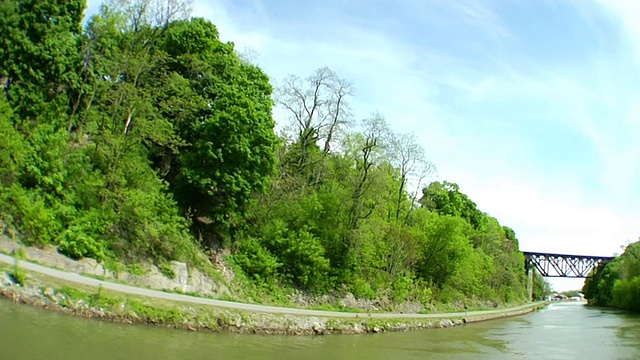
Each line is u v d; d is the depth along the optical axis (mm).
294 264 45844
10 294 21109
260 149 42156
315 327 36281
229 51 48000
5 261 23219
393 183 67438
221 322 29484
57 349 17156
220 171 39594
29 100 33000
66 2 35625
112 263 29719
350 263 50875
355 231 50625
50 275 24281
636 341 43031
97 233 30281
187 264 35469
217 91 44000
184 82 40031
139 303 25812
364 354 28531
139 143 36844
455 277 72875
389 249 58469
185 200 40406
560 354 34375
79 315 22547
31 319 19781
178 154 41844
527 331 51781
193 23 45719
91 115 36844
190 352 21125
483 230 104688
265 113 44562
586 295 151625
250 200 43906
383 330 43156
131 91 34906
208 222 41781
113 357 17688
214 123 39500
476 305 82062
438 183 102312
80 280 25703
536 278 164125
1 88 31125
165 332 24609
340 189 53156
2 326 18109
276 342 28672
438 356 30422
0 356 15227
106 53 37688
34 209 26719
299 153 56094
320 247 46688
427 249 69188
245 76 47531
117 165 33719
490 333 48562
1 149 27641
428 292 64125
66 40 35062
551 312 97000
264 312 34250
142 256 32375
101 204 31625
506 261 106188
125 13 40719
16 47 32469
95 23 37656
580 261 143000
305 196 51031
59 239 27719
